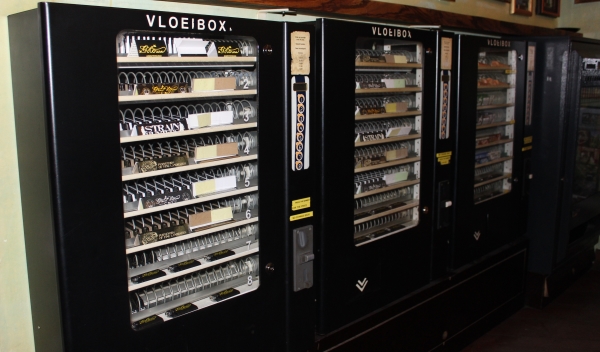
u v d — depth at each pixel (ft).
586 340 11.04
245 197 6.56
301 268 6.91
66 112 4.59
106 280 5.06
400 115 8.20
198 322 5.88
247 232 6.64
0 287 5.72
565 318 12.02
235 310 6.25
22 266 5.87
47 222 5.03
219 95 5.73
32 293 5.82
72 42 4.54
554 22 15.51
